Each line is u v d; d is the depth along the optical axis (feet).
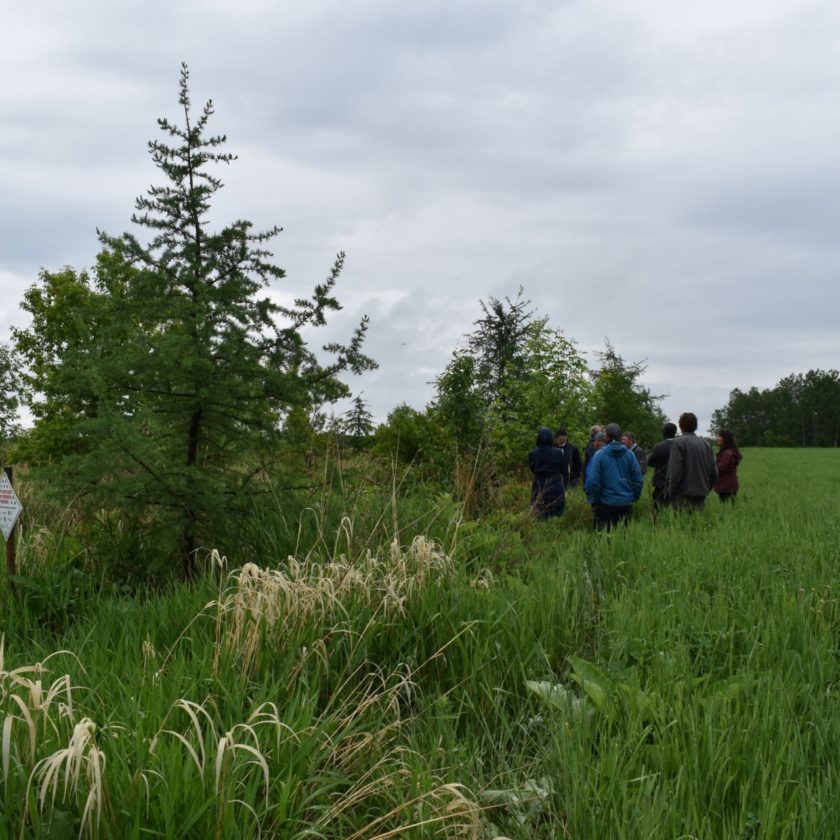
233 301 23.25
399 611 16.35
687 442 38.63
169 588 20.10
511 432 66.90
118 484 20.76
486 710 14.25
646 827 9.06
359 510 24.68
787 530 30.19
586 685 13.06
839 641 17.44
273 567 21.49
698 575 22.57
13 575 20.10
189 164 23.25
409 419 43.62
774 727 11.90
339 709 12.33
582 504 44.50
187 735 10.10
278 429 23.90
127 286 23.35
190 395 22.93
